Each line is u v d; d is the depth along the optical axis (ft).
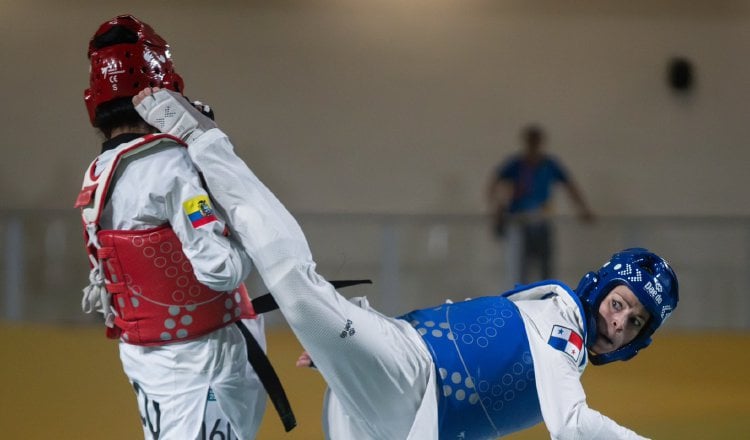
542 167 63.41
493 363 20.08
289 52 73.92
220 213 18.52
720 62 76.28
